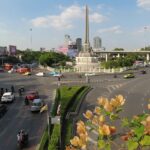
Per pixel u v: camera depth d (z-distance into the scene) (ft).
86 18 532.32
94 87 267.39
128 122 17.37
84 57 507.71
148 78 331.77
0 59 630.74
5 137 131.64
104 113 18.01
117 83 295.07
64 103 171.12
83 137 17.02
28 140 125.59
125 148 16.46
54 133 113.60
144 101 199.62
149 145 15.43
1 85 304.91
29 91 260.01
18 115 170.60
